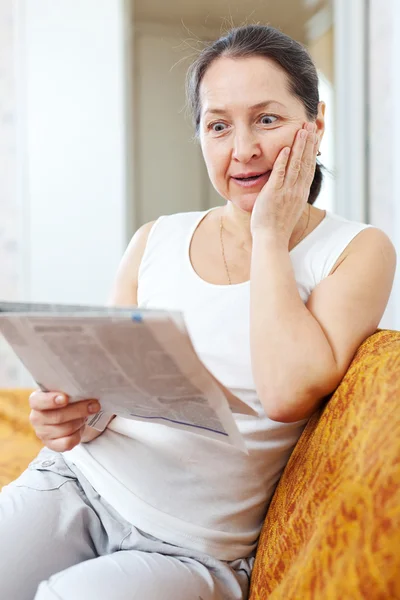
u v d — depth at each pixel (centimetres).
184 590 86
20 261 321
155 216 488
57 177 316
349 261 100
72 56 314
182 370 75
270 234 100
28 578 93
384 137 313
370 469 68
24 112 313
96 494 104
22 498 102
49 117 314
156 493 99
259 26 107
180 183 488
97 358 78
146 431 103
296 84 105
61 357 80
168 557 93
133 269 121
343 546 66
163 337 71
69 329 74
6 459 145
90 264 320
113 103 318
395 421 70
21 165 313
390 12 304
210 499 99
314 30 454
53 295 319
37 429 93
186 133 482
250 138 103
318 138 115
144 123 473
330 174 122
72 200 317
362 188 326
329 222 109
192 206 493
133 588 82
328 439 83
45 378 86
